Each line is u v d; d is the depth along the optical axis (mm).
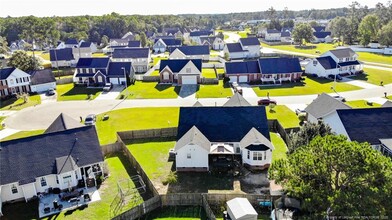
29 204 36375
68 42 179125
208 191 37781
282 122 58469
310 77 94688
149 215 33219
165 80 92938
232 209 30922
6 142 38594
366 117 45062
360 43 157250
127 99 77312
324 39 186375
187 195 34406
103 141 52312
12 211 35125
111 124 60375
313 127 42688
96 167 40812
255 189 38000
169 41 170500
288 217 30500
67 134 41188
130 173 42250
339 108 49812
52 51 127750
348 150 25984
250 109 48219
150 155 47156
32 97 81750
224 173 41719
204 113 48031
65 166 37969
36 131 58406
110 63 94688
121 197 36688
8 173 36344
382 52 135750
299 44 175625
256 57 134750
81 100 77500
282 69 90000
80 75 93438
